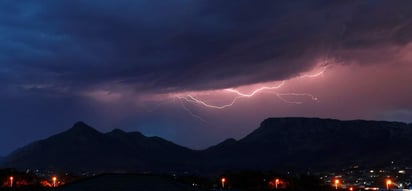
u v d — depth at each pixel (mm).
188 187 53656
